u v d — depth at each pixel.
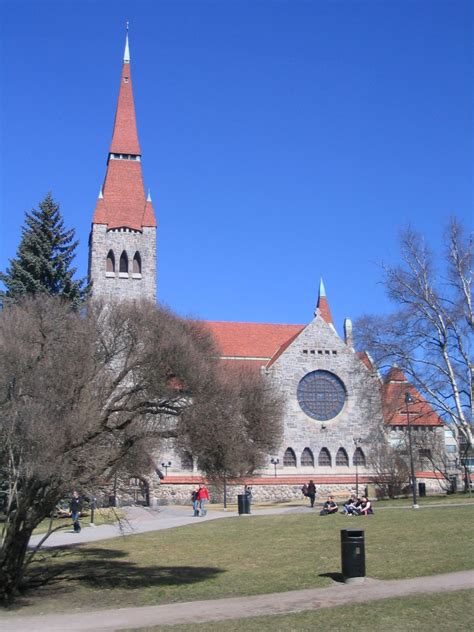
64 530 42.94
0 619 18.91
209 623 16.70
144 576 25.72
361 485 71.25
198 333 27.33
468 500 48.25
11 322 25.28
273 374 75.38
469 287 51.38
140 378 24.30
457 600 17.08
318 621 16.05
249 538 34.97
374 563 24.31
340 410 76.38
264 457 26.66
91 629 16.88
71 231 58.44
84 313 31.66
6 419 22.16
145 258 82.38
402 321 52.38
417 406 73.62
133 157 86.31
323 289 102.06
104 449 23.67
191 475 68.88
